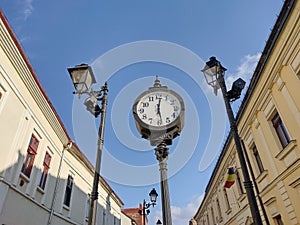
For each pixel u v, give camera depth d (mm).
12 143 6980
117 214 19047
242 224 11875
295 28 6559
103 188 15320
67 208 10523
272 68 7812
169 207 2271
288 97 7262
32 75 7730
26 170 7863
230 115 5117
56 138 10141
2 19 6141
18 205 7168
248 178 4398
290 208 7535
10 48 6684
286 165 7637
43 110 8828
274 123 8523
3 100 6648
